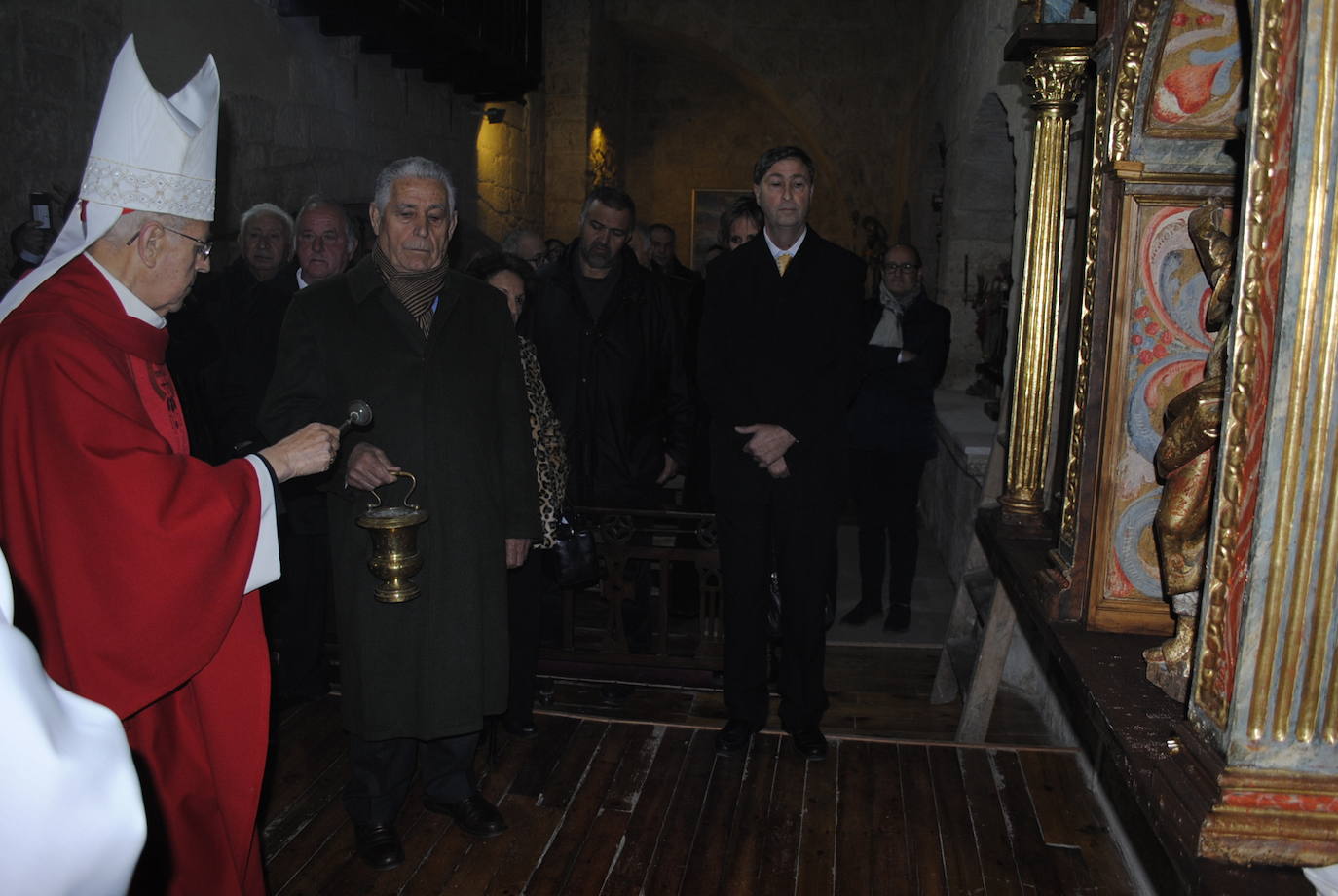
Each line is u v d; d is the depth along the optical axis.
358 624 2.36
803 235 2.88
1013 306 4.79
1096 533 2.26
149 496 1.66
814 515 2.85
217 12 5.35
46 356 1.66
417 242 2.31
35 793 0.60
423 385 2.35
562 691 3.87
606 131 12.80
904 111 10.95
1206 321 1.92
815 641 2.90
